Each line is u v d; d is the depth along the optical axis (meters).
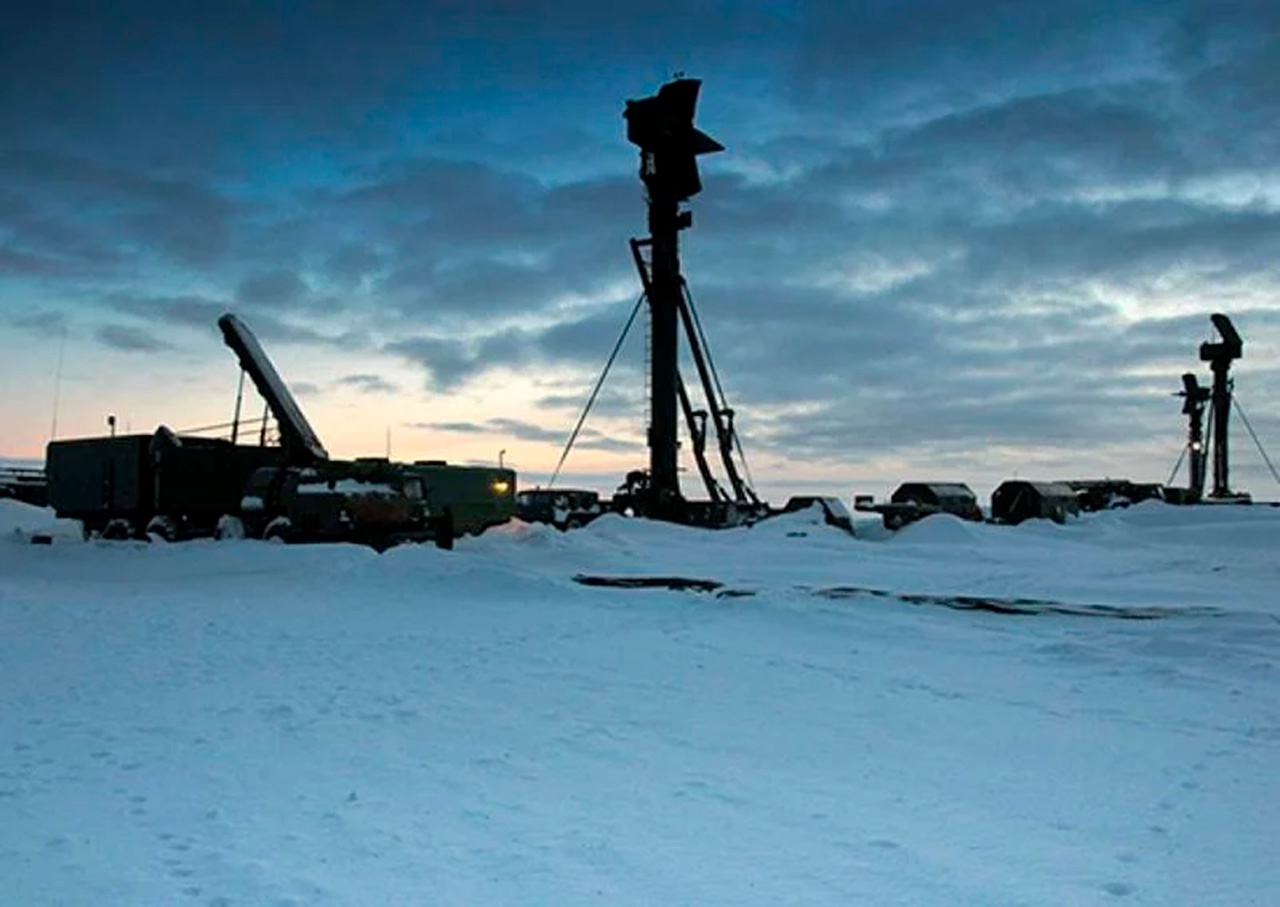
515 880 5.15
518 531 34.72
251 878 5.13
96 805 6.34
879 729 8.62
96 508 30.45
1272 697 9.93
